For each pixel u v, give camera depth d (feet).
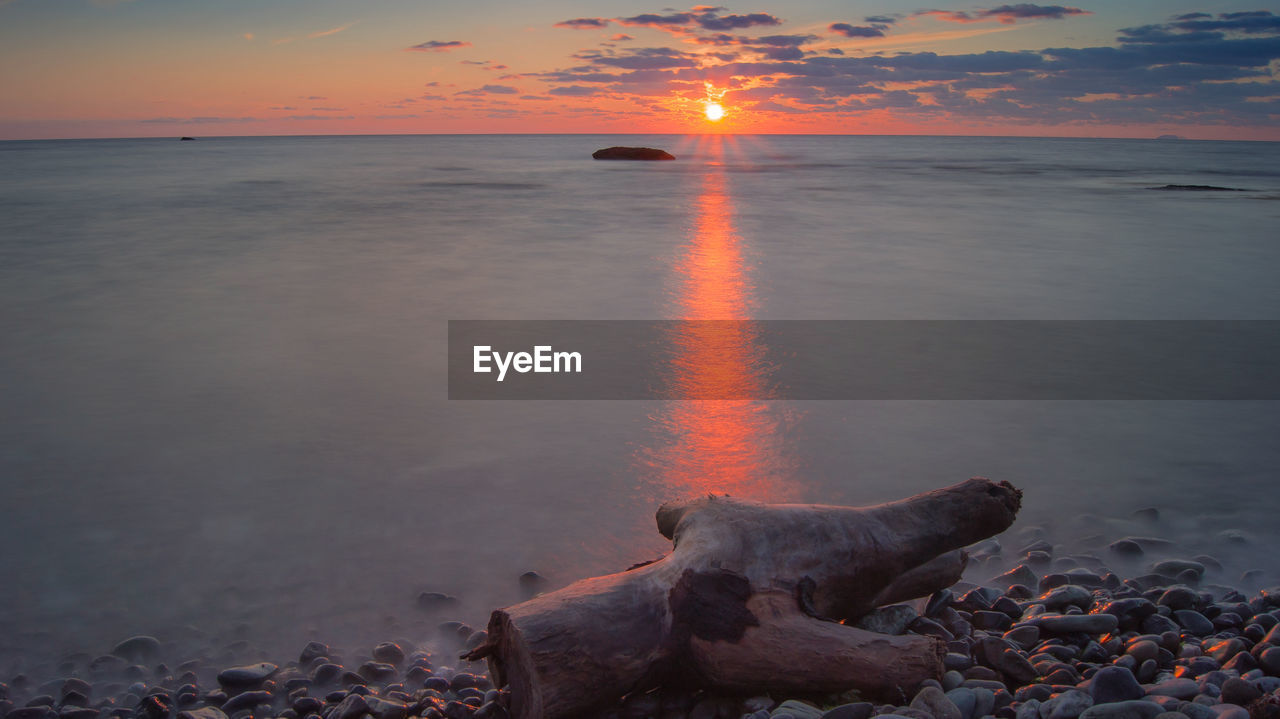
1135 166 201.98
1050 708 9.55
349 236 59.52
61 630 12.72
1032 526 15.90
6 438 19.93
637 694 10.79
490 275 43.39
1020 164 212.43
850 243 56.95
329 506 16.55
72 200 89.30
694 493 17.11
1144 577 13.79
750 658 10.21
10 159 219.00
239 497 16.90
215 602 13.43
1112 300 37.04
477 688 11.35
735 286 40.27
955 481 17.65
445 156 244.63
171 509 16.39
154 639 12.41
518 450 19.30
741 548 10.91
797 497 16.89
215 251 51.67
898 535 11.46
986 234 62.39
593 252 52.24
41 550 14.88
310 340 29.40
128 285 40.06
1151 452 19.24
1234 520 15.99
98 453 19.08
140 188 108.58
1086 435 20.31
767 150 383.65
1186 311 34.58
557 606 10.18
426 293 38.34
